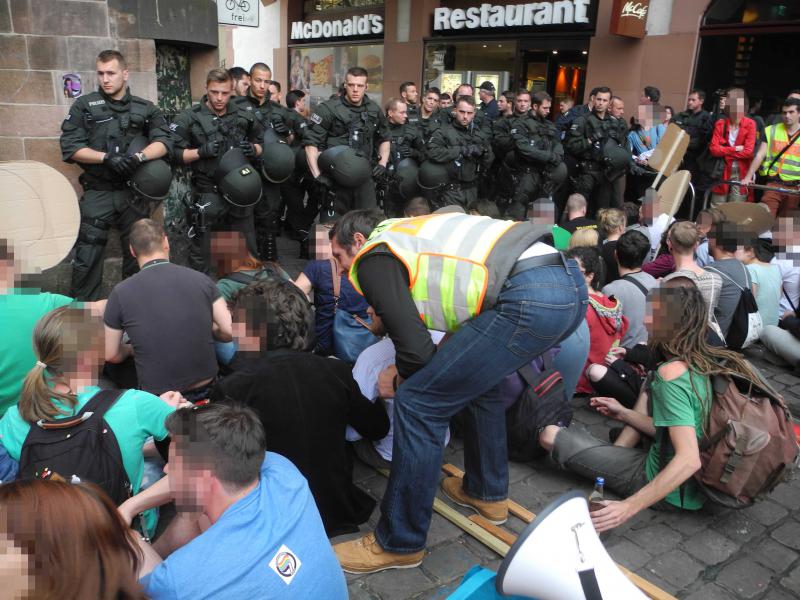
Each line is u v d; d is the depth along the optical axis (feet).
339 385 8.63
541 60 36.94
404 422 7.80
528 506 10.12
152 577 5.15
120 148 15.16
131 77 17.22
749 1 29.19
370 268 7.46
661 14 31.68
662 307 9.15
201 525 6.28
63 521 4.10
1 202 13.74
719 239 15.29
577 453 10.28
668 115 29.22
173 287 9.73
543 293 7.11
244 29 56.29
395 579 8.41
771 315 16.34
